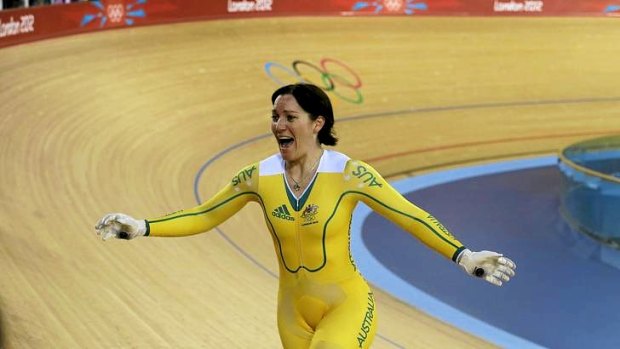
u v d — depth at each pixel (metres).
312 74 14.30
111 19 13.41
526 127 14.28
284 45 14.95
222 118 12.08
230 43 14.41
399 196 2.92
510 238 9.88
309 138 2.91
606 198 9.55
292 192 2.93
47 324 4.90
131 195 8.76
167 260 6.79
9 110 9.84
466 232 9.99
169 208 8.71
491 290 8.17
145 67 12.64
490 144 13.45
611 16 18.86
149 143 10.54
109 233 2.90
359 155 12.17
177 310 5.60
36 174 8.48
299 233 2.91
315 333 2.95
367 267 8.49
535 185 11.87
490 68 16.09
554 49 17.23
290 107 2.86
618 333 7.47
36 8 12.05
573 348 7.04
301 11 16.12
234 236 8.27
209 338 5.14
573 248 9.67
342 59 15.07
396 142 12.87
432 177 11.84
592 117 15.05
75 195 8.23
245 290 6.43
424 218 2.86
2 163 8.48
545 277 8.73
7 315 4.88
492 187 11.66
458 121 14.02
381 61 15.35
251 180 2.99
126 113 11.09
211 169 10.49
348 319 2.93
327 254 2.92
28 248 6.40
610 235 9.50
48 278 5.78
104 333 4.93
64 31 12.60
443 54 16.16
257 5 15.54
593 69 16.84
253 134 11.97
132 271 6.31
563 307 7.95
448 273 8.52
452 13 17.59
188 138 11.16
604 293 8.41
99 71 11.95
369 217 10.09
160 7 14.16
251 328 5.48
